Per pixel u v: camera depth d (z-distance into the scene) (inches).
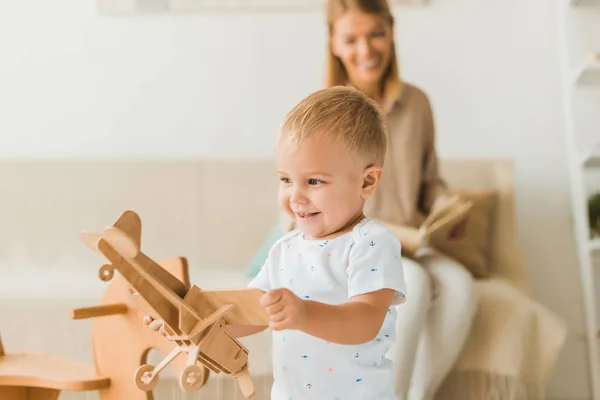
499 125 91.1
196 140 92.4
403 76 91.7
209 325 31.1
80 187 89.1
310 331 30.4
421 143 71.7
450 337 62.2
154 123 92.5
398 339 58.9
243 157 92.1
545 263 90.4
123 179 89.3
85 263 87.9
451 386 65.6
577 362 89.4
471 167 88.3
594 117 89.0
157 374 32.1
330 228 36.5
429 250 69.7
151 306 30.5
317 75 91.3
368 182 37.3
